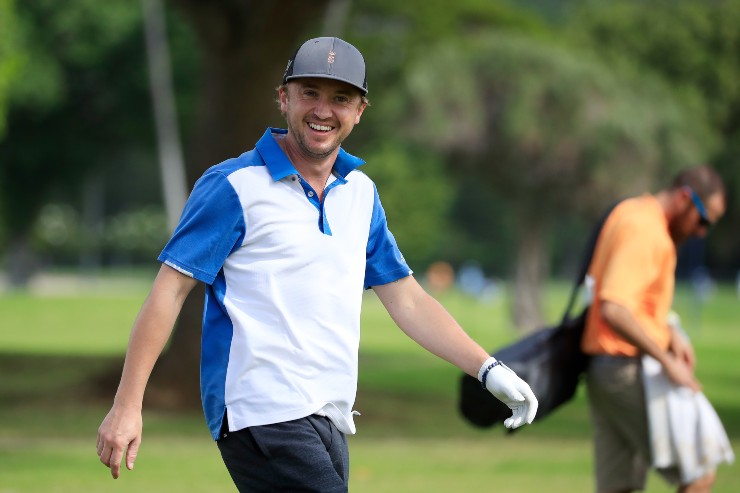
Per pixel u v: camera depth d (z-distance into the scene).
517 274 121.31
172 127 125.12
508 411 19.56
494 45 112.19
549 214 119.56
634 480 21.45
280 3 47.09
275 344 12.90
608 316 20.23
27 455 34.09
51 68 130.62
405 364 80.12
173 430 43.94
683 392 20.77
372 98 124.19
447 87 112.19
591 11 171.00
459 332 13.93
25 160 140.62
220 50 48.28
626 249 20.45
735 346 102.19
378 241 13.87
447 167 118.56
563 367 20.95
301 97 13.03
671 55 167.00
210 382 13.16
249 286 13.00
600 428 21.50
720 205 21.27
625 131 111.62
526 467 32.78
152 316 12.79
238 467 13.09
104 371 57.59
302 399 12.91
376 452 36.97
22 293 157.00
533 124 111.31
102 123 138.75
